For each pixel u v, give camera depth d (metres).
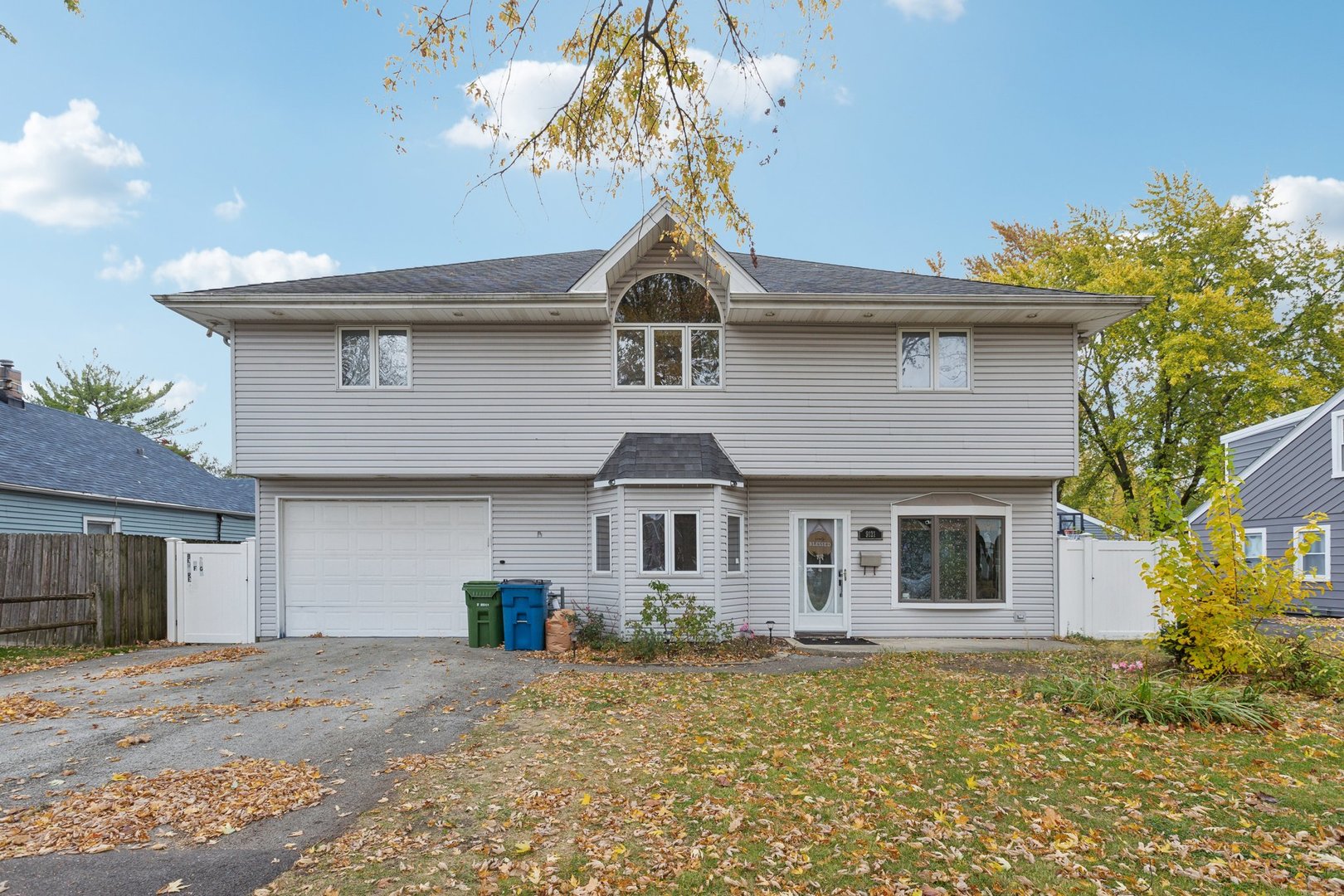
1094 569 15.17
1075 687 8.67
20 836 4.91
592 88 7.59
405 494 14.93
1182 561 10.10
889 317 14.38
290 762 6.55
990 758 6.53
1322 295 27.92
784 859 4.64
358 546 14.91
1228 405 26.86
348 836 4.93
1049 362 14.85
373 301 13.56
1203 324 25.55
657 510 13.79
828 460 14.67
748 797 5.66
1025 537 15.31
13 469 18.48
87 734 7.45
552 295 13.62
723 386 14.69
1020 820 5.22
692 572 13.72
